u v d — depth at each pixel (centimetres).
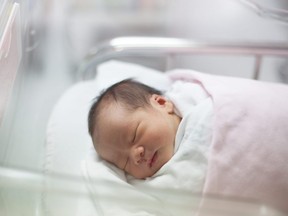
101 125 92
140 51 141
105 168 92
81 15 186
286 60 132
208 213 65
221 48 133
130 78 112
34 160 105
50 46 167
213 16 166
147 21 187
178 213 68
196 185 84
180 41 138
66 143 107
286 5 104
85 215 76
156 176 90
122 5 188
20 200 76
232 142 84
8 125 97
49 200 76
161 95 98
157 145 90
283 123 85
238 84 95
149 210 74
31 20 115
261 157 83
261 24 148
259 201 64
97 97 99
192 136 88
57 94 146
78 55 176
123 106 92
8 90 86
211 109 90
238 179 82
